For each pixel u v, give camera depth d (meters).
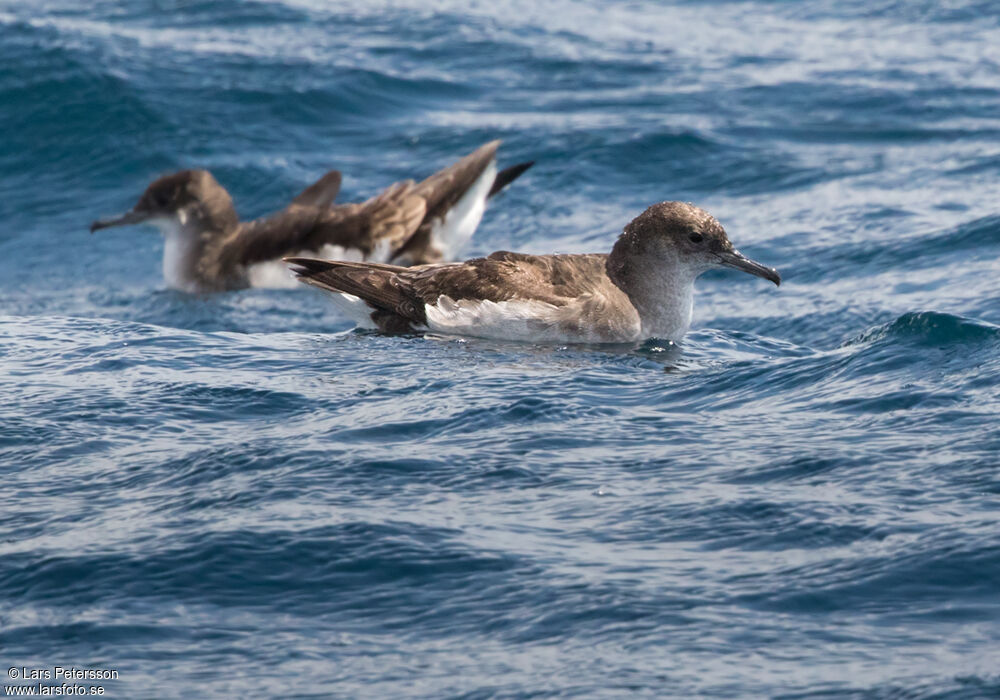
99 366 13.84
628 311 16.50
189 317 21.67
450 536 8.77
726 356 15.75
